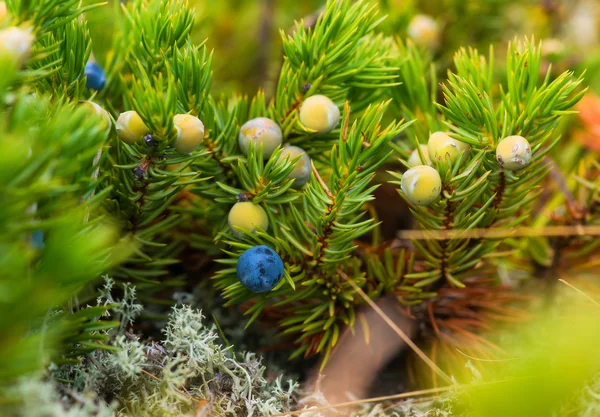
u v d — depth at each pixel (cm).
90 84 24
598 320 19
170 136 22
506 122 23
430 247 24
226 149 24
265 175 23
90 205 21
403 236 25
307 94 24
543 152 23
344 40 24
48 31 22
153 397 22
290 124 24
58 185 19
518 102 23
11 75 19
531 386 19
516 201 24
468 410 23
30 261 20
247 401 23
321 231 23
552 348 20
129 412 22
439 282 25
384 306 25
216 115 24
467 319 25
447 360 25
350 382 25
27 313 19
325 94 24
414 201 22
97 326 21
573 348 19
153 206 24
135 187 23
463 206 23
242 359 25
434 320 25
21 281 19
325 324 24
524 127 23
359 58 25
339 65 24
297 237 24
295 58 24
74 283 20
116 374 22
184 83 23
